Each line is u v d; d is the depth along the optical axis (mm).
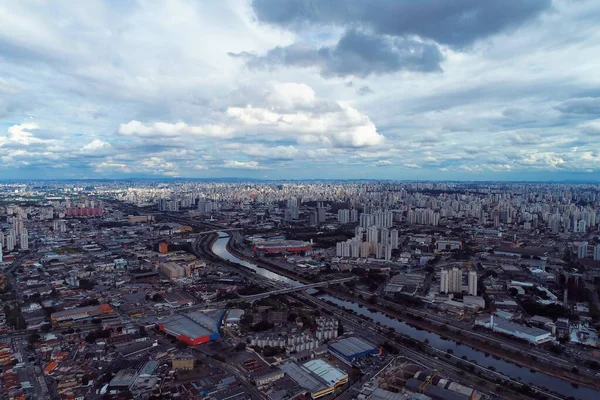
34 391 183125
